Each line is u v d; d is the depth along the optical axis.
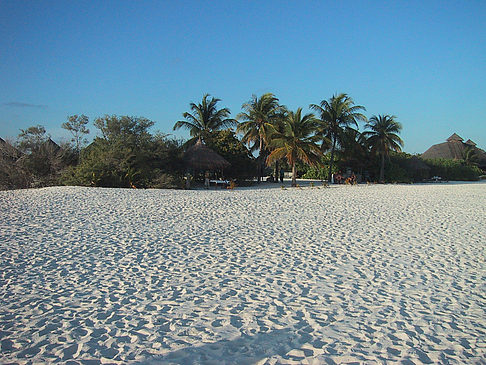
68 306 5.07
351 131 38.97
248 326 4.54
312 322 4.68
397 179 42.12
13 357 3.80
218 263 7.14
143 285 5.89
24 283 5.90
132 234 9.54
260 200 17.06
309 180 45.12
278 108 35.12
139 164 24.53
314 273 6.62
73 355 3.85
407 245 8.85
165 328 4.46
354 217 12.89
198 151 28.27
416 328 4.59
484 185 36.22
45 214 11.98
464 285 6.14
